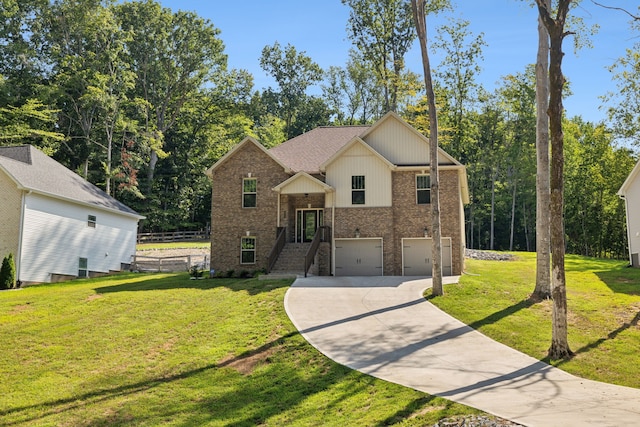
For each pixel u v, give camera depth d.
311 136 32.56
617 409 9.62
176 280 26.08
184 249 46.91
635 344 14.49
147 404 12.16
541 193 20.34
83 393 12.93
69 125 52.78
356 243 27.55
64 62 48.56
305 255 25.86
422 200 27.69
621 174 47.66
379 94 65.88
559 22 13.65
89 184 36.09
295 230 28.97
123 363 14.70
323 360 13.60
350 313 18.02
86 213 32.38
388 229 27.22
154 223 59.56
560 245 14.01
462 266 27.64
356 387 11.79
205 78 64.12
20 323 18.39
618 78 39.75
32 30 51.34
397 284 23.11
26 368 14.56
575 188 52.53
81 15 50.12
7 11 49.97
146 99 61.09
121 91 53.75
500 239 62.62
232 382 13.07
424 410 10.00
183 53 61.75
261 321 17.34
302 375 12.95
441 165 27.45
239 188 29.02
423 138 28.12
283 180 28.70
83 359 15.07
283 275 24.98
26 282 27.09
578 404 9.95
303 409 11.10
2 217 27.34
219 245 28.67
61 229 30.00
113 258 35.03
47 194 28.62
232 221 28.77
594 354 13.79
